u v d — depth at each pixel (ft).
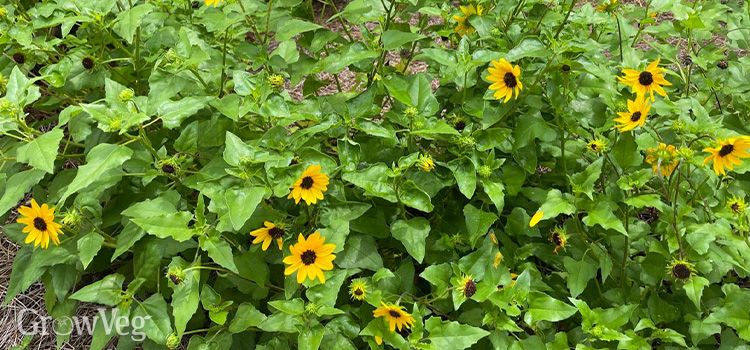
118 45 4.22
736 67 4.27
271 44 6.23
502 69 3.61
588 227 3.94
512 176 3.91
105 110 3.54
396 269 3.94
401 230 3.65
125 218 3.84
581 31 4.41
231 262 3.45
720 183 3.95
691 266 3.45
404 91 3.80
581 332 3.67
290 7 4.34
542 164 4.22
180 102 3.63
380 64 4.08
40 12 4.01
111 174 3.76
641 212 4.52
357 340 3.83
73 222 3.66
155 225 3.44
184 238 3.44
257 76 3.77
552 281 3.95
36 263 3.77
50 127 5.08
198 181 3.74
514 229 3.91
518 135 3.82
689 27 4.25
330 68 3.85
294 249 3.40
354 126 3.67
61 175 4.01
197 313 3.97
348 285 3.85
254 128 4.11
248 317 3.60
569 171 4.13
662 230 3.85
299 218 3.76
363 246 3.70
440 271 3.59
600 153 3.76
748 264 3.40
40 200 4.19
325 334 3.54
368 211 3.81
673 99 4.41
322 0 4.39
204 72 4.12
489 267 3.55
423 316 3.58
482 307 3.68
